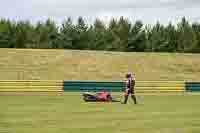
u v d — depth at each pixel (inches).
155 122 914.7
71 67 2325.3
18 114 1028.5
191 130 802.2
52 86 1691.7
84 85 1718.8
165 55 2746.1
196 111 1154.7
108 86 1737.2
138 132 766.5
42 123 871.7
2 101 1359.5
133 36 4069.9
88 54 2559.1
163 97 1619.1
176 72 2479.1
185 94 1776.6
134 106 1264.8
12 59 2340.1
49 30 4165.8
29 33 4104.3
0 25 4055.1
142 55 2677.2
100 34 4097.0
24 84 1663.4
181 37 4375.0
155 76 2349.9
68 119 943.7
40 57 2426.2
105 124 868.6
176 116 1034.7
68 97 1521.9
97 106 1243.8
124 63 2488.9
